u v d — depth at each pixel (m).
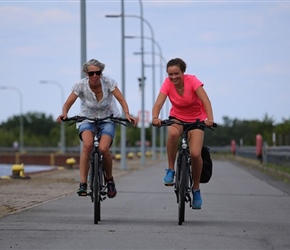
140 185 56.12
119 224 29.22
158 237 25.53
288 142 99.56
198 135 28.66
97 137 29.16
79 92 29.02
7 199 41.59
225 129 194.62
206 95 28.08
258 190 50.62
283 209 36.41
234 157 155.25
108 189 30.36
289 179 65.12
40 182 59.25
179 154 28.98
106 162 29.69
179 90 28.28
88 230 27.22
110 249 22.94
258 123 168.12
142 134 118.44
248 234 26.52
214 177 69.75
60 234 26.11
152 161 142.12
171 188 52.16
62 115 28.95
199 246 23.64
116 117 29.14
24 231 26.86
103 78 28.91
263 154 104.88
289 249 23.16
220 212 34.56
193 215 33.03
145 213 33.84
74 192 47.56
